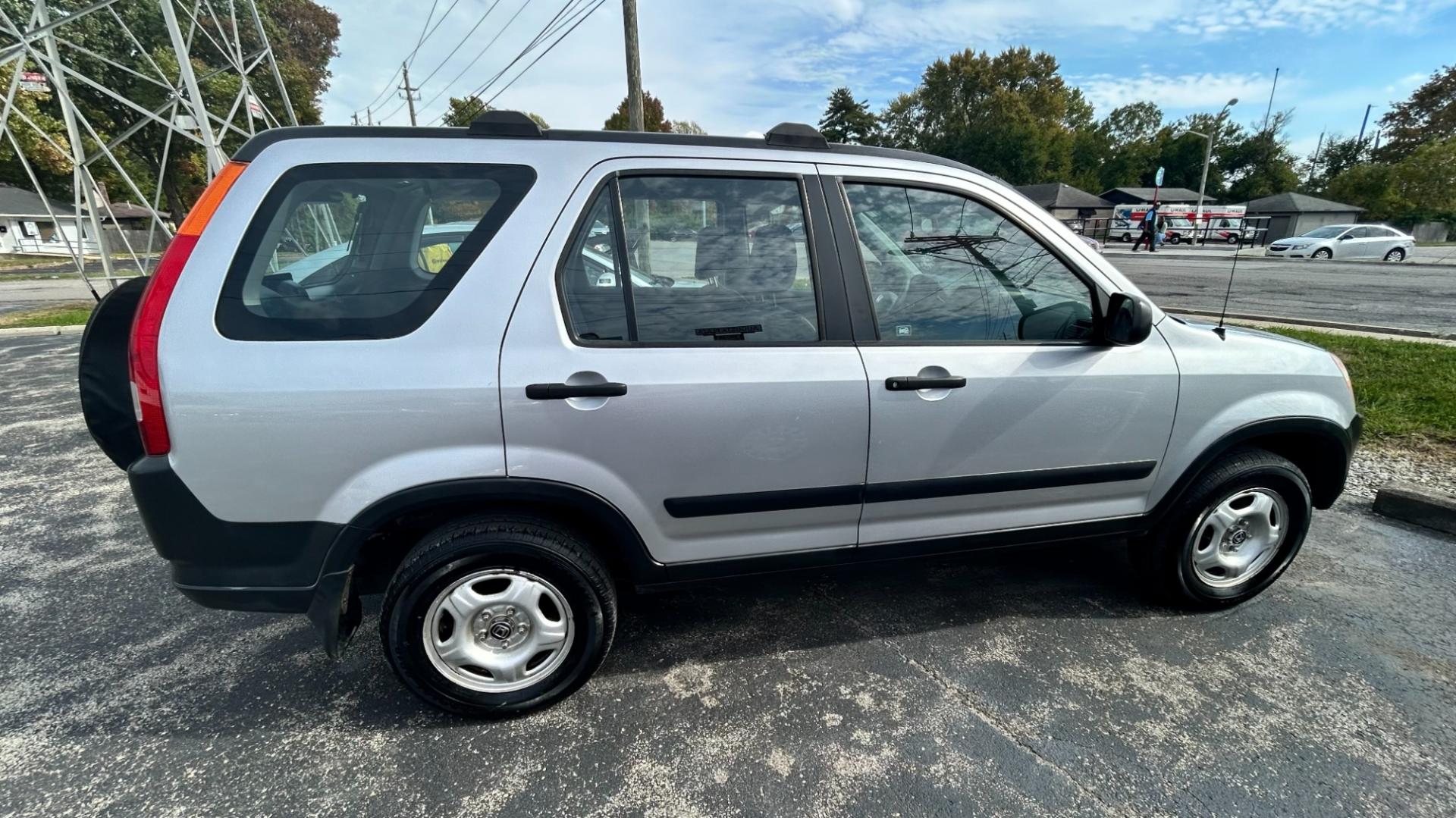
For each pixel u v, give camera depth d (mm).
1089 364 2398
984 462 2373
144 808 1851
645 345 2039
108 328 2057
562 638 2180
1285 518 2783
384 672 2447
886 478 2299
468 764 2012
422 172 1943
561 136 2064
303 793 1904
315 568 1935
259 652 2561
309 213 1950
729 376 2068
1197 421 2559
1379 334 8000
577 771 1983
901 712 2223
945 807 1852
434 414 1875
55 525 3674
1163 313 2609
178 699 2295
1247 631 2664
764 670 2434
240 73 10547
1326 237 23812
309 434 1831
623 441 2020
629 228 2072
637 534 2148
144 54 9453
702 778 1956
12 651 2559
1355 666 2449
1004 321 2396
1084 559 3256
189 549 1887
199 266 1799
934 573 3123
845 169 2260
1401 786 1917
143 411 1789
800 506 2258
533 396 1919
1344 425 2758
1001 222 2400
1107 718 2189
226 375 1783
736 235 2150
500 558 2039
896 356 2230
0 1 15398
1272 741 2088
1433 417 4797
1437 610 2795
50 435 5215
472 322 1911
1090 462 2490
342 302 1884
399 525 2092
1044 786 1921
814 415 2148
